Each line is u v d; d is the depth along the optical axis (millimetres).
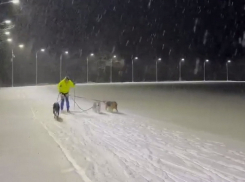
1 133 11820
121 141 10875
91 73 106625
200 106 25969
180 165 8078
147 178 6965
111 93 40375
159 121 16625
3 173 7133
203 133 13492
